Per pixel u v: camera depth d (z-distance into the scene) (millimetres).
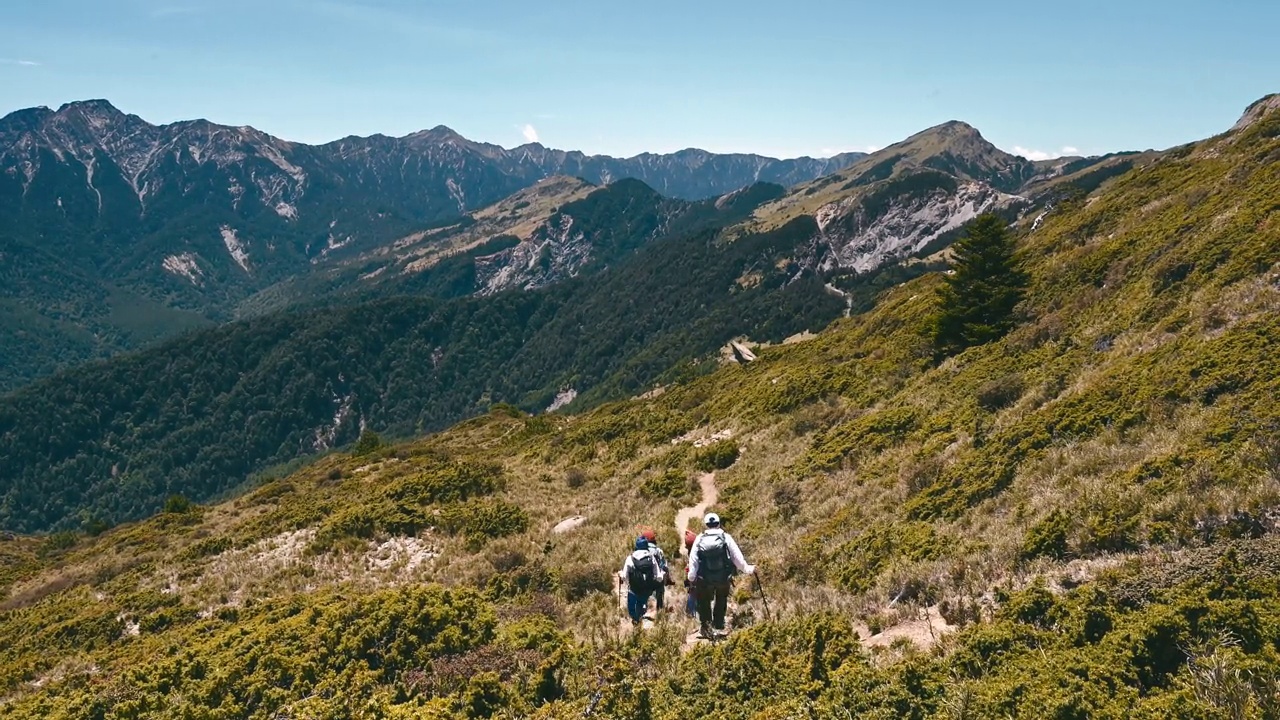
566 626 11836
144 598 19875
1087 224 37375
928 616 8367
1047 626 6938
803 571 12438
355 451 59125
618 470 29984
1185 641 5883
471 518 23609
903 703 6109
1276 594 6117
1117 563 8062
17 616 21891
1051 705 5387
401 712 7973
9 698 14719
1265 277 16266
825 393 29609
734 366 51812
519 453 40344
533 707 8055
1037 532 9633
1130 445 12086
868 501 15578
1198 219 24219
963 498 13016
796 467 21109
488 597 14891
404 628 10289
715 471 25656
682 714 7078
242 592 19656
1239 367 12312
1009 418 16875
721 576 9031
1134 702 5375
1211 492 8812
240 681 9992
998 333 27750
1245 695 4957
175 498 44062
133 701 9711
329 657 10250
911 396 23906
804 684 6926
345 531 23641
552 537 20922
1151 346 16969
